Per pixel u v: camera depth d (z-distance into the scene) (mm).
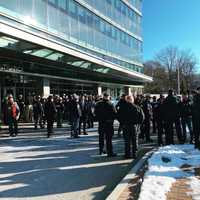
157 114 16031
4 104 25094
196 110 13812
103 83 42969
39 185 9188
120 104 12977
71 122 19266
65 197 8141
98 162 12227
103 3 36938
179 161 10867
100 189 8797
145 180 8562
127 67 44969
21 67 26953
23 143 17141
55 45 22703
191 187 7992
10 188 8922
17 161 12422
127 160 12570
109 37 38594
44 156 13430
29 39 19547
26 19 20922
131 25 46906
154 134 21141
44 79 31094
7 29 17531
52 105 19625
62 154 13898
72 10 28703
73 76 35281
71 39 28391
